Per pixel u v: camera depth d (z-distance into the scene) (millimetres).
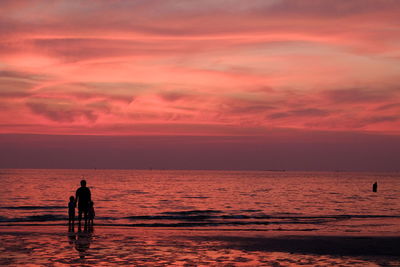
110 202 51531
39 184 113438
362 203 54000
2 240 16453
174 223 26188
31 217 29062
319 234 20359
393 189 107938
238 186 117750
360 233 21016
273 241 17500
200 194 75062
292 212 38719
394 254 14625
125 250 14625
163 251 14578
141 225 24703
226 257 13656
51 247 14977
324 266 12391
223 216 31781
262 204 50875
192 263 12562
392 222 27766
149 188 99625
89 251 14273
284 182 162250
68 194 69062
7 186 98875
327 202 55438
